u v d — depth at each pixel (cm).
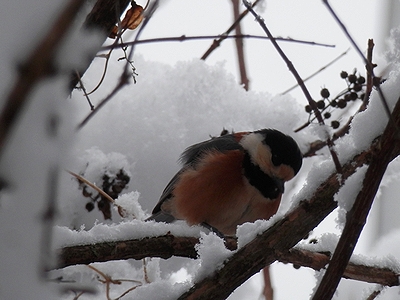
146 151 748
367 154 397
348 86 711
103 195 586
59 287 296
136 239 488
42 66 175
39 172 206
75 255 453
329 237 478
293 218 407
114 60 786
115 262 630
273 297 785
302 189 413
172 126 771
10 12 176
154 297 431
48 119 197
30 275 224
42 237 222
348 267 472
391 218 934
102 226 483
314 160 873
